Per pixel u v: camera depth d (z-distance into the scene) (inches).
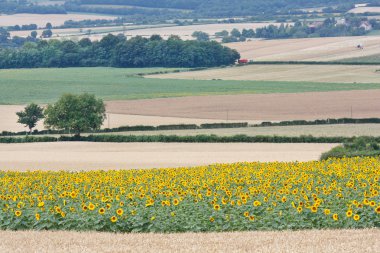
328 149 4338.1
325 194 1940.2
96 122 5910.4
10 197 2016.5
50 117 5935.0
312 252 1364.4
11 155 4468.5
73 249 1425.9
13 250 1423.5
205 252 1385.3
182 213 1744.6
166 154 4291.3
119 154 4379.9
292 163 3041.3
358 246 1407.5
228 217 1696.6
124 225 1684.3
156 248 1427.2
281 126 5816.9
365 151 3651.6
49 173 2938.0
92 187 2237.9
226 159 3927.2
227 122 6156.5
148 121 6451.8
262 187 2098.9
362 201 1790.1
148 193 2112.5
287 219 1680.6
